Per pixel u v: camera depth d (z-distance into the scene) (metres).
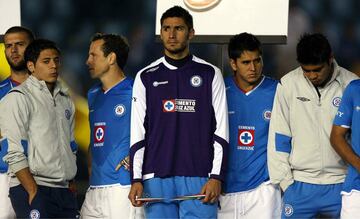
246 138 17.19
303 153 16.45
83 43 21.83
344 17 21.09
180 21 15.99
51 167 16.48
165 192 16.03
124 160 17.16
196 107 16.11
